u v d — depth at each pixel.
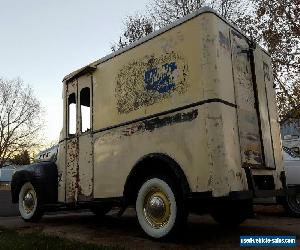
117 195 5.91
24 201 8.05
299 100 13.62
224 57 5.21
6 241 5.17
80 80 7.15
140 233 6.16
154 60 5.70
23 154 59.56
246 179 5.05
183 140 5.06
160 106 5.46
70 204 6.93
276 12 14.00
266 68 6.35
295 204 8.05
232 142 4.95
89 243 5.00
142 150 5.60
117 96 6.22
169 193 5.12
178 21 5.46
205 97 4.91
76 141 7.02
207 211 6.38
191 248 4.86
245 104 5.47
